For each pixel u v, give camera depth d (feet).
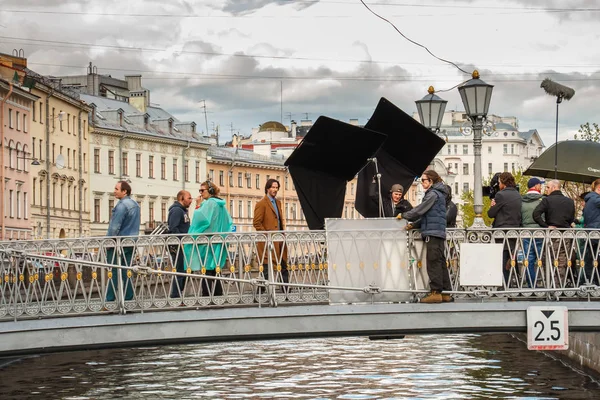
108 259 57.67
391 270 58.39
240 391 79.25
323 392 78.79
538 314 58.70
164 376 87.10
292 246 58.23
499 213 61.67
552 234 59.31
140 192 334.03
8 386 80.74
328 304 58.23
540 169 77.66
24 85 263.29
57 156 275.80
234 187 383.04
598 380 81.56
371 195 66.54
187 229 64.80
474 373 88.28
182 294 57.52
